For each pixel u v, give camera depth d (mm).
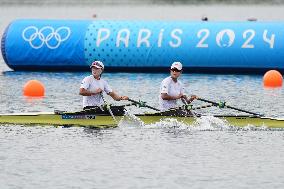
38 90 100188
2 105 92562
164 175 59000
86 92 77062
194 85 111000
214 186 56000
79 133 73750
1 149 67188
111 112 76625
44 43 127562
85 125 77125
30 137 71812
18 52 128125
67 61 127438
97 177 58312
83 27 128000
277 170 60500
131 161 63250
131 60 125938
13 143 69375
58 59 127375
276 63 122625
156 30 126188
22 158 64000
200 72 126000
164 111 77438
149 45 125125
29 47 127750
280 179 57938
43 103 94125
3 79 117875
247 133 74000
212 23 126875
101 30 127188
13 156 64688
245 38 123562
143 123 76938
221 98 99062
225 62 123875
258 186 56062
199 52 124062
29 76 121750
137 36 126000
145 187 55656
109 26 127750
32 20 130625
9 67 130625
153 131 74812
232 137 72312
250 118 76938
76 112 77375
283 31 123562
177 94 78375
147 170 60406
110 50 126125
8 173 59375
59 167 61156
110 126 76812
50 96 100000
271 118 77125
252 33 123875
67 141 70312
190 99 78875
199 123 76500
